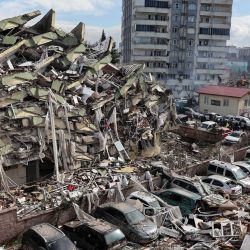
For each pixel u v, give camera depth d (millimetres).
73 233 22000
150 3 97062
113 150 34594
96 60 37031
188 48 102250
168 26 99375
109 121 34438
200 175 34625
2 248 20906
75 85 33031
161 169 31344
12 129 27797
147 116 39000
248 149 41656
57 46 35156
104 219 23812
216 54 104375
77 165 31672
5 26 32094
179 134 50188
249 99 67125
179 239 23203
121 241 21250
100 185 28391
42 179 29859
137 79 37438
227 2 101875
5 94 27656
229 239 22844
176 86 102062
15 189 27219
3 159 27359
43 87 30188
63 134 30516
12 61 31766
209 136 48188
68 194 25391
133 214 23391
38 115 28969
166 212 24812
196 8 100438
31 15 33438
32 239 20266
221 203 26656
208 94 67688
